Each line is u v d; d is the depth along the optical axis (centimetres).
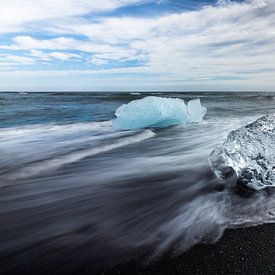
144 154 543
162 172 418
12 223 264
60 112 1446
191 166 442
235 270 191
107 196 331
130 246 225
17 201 315
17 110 1497
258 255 207
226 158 359
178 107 998
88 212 290
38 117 1205
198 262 201
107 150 580
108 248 222
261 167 325
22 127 921
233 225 253
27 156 515
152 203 310
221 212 281
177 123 1036
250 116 1323
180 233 244
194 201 311
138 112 919
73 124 1016
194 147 609
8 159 491
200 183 363
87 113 1423
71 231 251
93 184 371
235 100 3123
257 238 230
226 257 206
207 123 1064
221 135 776
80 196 331
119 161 488
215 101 2883
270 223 254
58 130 870
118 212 288
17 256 213
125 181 381
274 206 287
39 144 633
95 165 461
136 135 772
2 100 2531
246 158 334
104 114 1383
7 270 197
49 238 239
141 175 406
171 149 589
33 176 400
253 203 297
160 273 191
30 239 236
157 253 214
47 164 462
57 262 206
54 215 282
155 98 981
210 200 311
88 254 215
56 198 324
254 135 349
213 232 242
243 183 327
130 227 258
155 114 928
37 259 209
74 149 579
